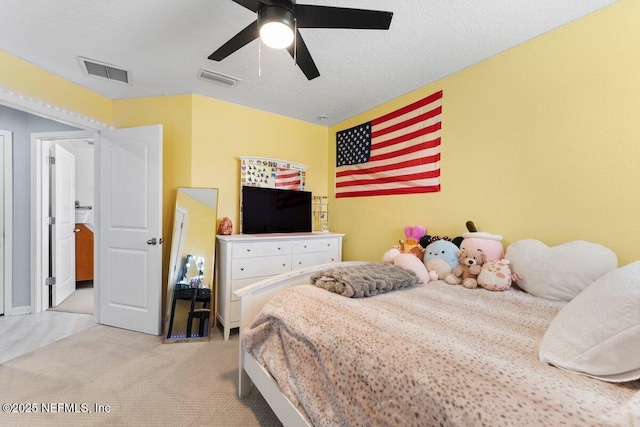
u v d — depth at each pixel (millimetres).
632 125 1475
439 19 1707
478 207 2141
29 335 2447
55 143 3174
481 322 1166
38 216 2992
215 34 1886
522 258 1706
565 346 841
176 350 2234
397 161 2805
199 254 2719
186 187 2781
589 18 1620
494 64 2057
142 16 1709
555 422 565
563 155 1720
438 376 742
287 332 1252
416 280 1806
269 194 3225
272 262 2770
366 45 1975
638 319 740
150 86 2643
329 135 3807
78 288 3895
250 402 1614
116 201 2676
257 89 2703
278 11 1285
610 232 1545
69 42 1959
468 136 2209
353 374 897
